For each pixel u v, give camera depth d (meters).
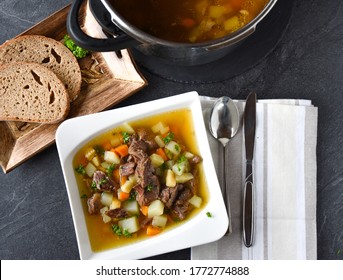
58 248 0.86
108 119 0.81
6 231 0.87
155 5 0.70
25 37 0.85
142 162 0.80
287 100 0.85
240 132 0.85
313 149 0.85
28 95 0.84
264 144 0.85
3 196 0.87
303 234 0.85
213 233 0.80
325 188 0.87
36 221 0.87
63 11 0.85
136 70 0.83
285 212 0.85
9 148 0.85
